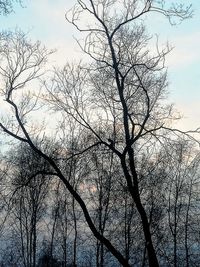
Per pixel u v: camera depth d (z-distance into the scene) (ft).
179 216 104.27
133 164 47.91
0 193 91.61
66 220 114.32
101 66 49.98
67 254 112.78
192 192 106.83
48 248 117.19
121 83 47.16
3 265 114.62
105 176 97.40
